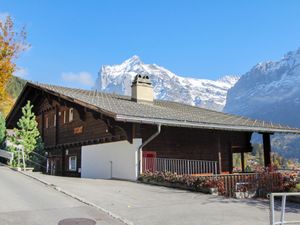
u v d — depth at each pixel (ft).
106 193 46.62
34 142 90.17
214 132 80.43
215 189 49.32
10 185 51.44
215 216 35.70
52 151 96.02
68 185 52.44
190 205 40.50
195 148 76.38
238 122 78.33
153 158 65.67
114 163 69.00
